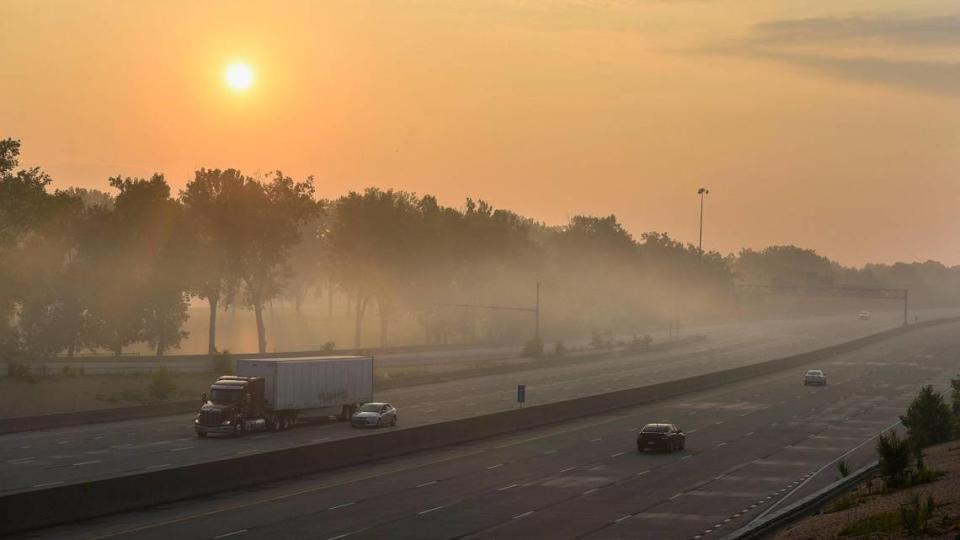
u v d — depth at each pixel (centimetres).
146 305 10862
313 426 6216
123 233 10781
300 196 12656
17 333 9769
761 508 3588
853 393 8850
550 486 4059
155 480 3569
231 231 12181
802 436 5916
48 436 5575
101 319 10656
